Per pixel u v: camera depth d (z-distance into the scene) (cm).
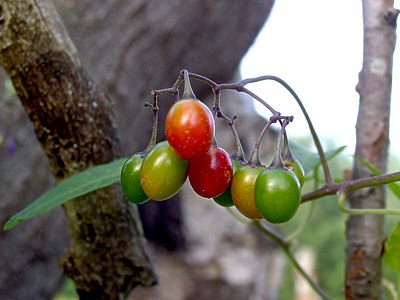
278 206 9
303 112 12
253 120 42
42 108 13
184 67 29
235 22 31
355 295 15
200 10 28
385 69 14
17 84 13
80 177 12
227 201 10
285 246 16
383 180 11
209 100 37
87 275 14
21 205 22
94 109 13
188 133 9
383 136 14
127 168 10
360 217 14
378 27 14
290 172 10
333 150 14
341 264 79
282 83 11
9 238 22
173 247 42
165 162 10
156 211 41
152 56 27
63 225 24
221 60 32
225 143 40
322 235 81
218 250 42
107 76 25
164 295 41
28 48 12
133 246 14
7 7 12
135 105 27
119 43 25
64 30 13
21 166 22
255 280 43
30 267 23
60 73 13
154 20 26
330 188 12
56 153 13
